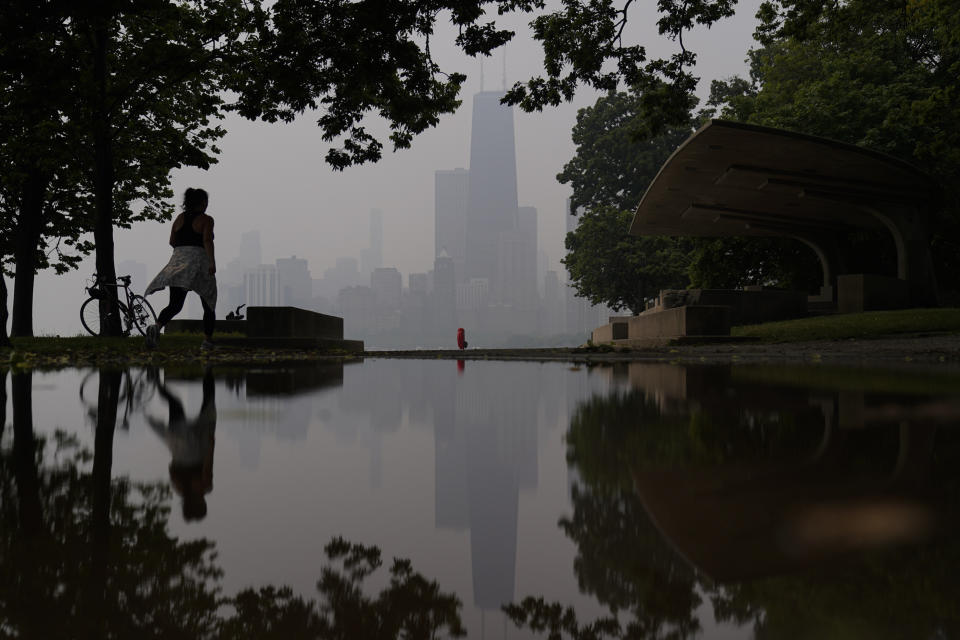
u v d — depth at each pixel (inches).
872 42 1272.1
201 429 117.5
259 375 278.5
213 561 43.5
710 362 389.7
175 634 31.2
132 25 845.8
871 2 957.8
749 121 1304.1
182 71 779.4
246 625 32.3
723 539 45.7
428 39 606.2
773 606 32.8
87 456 88.7
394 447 95.9
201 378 257.9
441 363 430.3
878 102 1165.7
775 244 1456.7
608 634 30.0
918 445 87.5
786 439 94.7
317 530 51.6
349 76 601.9
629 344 885.8
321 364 397.7
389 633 30.9
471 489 66.5
